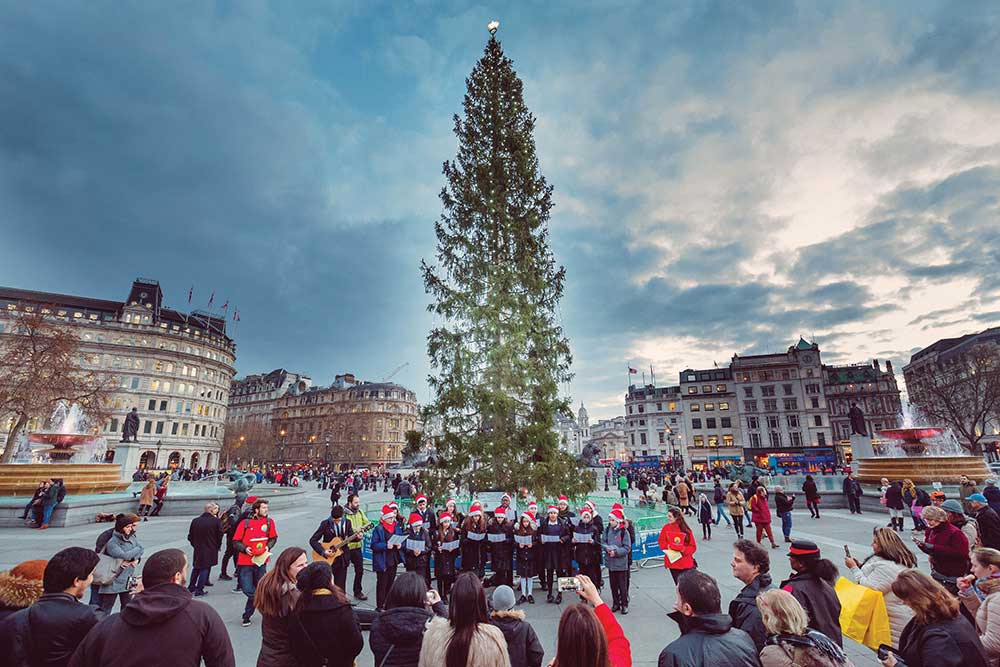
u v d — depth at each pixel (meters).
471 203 19.70
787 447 88.31
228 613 9.16
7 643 3.46
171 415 97.19
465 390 16.11
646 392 109.31
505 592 4.44
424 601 4.25
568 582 3.77
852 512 22.66
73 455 31.66
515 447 15.52
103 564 7.07
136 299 103.31
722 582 11.22
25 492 22.11
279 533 18.69
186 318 107.69
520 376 16.23
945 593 3.75
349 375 146.88
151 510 22.94
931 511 6.43
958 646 3.52
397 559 9.48
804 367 92.19
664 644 7.41
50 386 40.56
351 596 10.32
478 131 21.58
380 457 124.75
